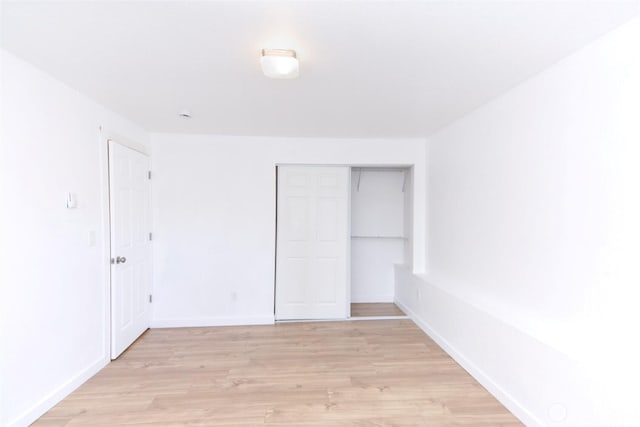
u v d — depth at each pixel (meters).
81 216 2.40
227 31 1.54
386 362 2.78
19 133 1.86
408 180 4.30
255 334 3.44
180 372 2.59
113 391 2.30
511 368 2.07
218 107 2.69
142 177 3.34
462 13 1.38
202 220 3.67
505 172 2.34
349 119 3.03
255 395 2.26
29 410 1.92
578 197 1.73
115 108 2.73
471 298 2.71
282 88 2.26
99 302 2.62
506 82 2.15
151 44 1.67
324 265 3.95
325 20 1.44
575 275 1.75
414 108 2.71
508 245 2.31
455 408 2.11
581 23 1.45
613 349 1.54
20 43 1.67
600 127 1.60
